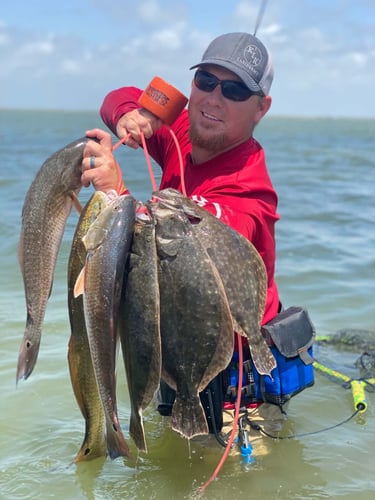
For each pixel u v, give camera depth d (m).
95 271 1.03
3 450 1.45
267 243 1.39
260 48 1.41
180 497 1.30
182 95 1.31
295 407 1.71
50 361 1.87
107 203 1.08
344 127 41.78
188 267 1.08
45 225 1.20
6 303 2.31
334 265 3.10
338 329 2.26
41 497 1.28
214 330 1.09
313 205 4.93
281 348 1.44
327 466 1.42
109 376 1.07
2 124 25.77
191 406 1.13
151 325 1.06
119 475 1.37
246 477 1.37
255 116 1.45
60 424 1.56
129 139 1.30
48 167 1.19
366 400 1.74
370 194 5.69
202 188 1.41
